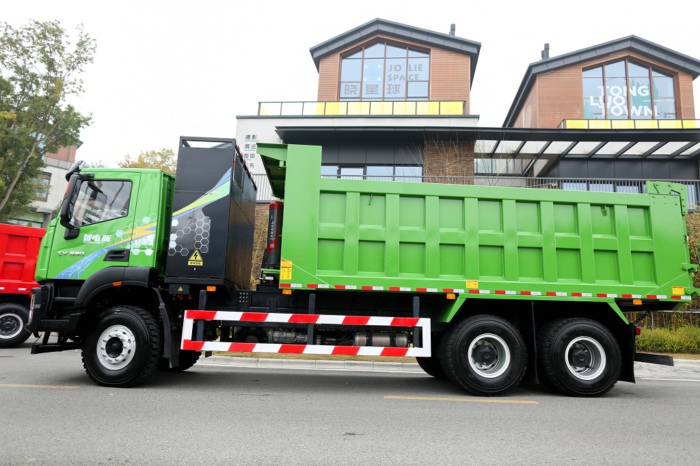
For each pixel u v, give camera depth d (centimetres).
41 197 3759
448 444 413
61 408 506
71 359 920
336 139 1891
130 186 694
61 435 408
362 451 388
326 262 674
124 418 471
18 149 1888
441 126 1778
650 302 726
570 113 2192
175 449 380
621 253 704
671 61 2183
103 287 656
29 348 1089
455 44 2211
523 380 704
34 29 1897
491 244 689
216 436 418
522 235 694
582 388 662
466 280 677
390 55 2273
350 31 2244
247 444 398
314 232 671
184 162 681
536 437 441
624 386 793
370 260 679
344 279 666
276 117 1958
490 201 704
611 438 442
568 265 698
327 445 401
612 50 2192
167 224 709
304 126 1797
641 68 2238
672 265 709
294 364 966
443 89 2194
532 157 1961
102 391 607
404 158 1866
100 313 670
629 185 1870
